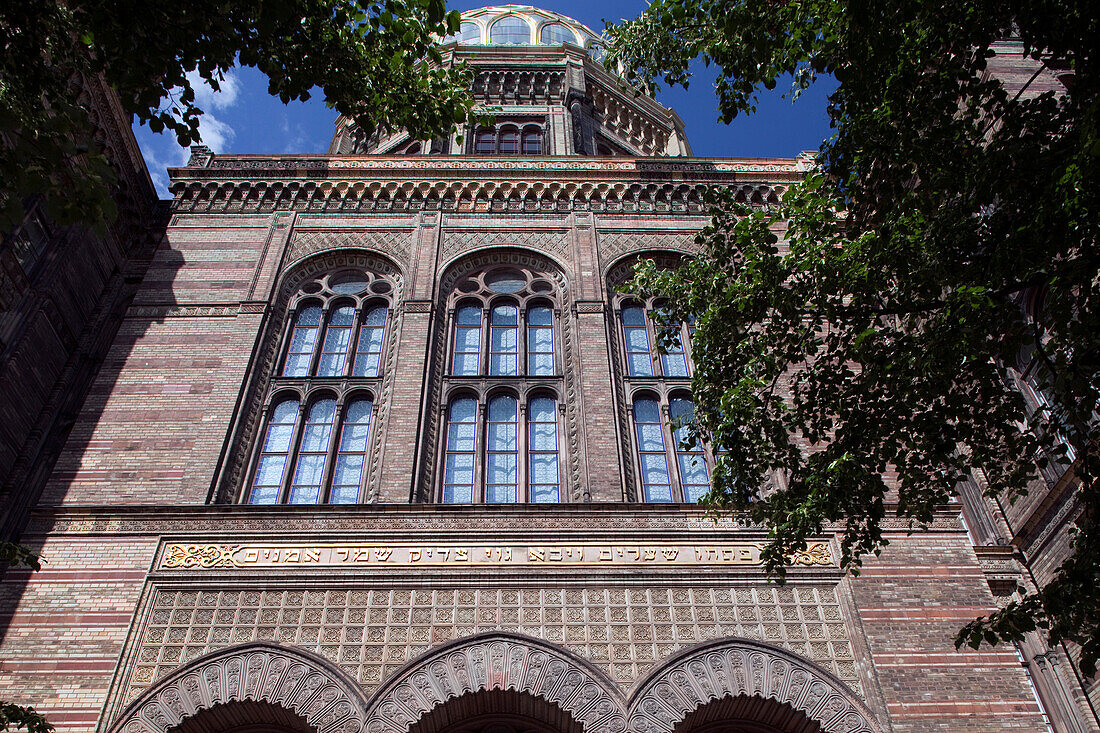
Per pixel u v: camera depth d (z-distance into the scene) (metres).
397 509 15.50
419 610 14.17
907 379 11.09
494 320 20.62
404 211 22.81
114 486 16.09
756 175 24.11
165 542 15.02
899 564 14.91
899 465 11.52
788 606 14.36
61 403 18.77
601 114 34.03
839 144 12.61
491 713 13.69
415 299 20.27
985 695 13.23
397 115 13.38
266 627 13.95
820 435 12.39
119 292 21.33
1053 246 10.29
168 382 18.02
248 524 15.31
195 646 13.70
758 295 12.30
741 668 13.51
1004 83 21.34
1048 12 10.30
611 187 23.53
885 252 11.49
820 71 12.66
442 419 18.06
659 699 13.12
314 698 13.04
